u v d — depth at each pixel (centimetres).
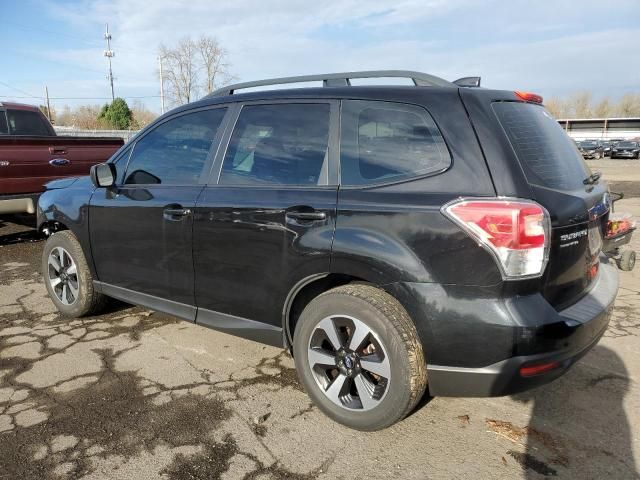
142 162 379
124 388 322
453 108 256
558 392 322
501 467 251
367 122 277
